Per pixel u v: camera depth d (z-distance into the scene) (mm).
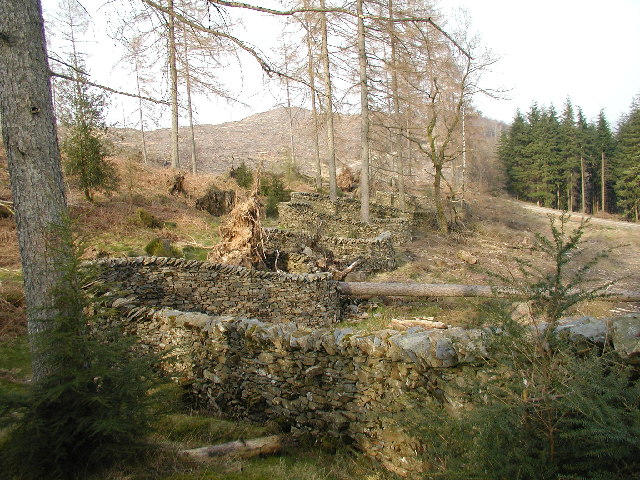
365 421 4809
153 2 4832
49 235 4312
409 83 18906
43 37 4469
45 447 3633
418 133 23219
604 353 3777
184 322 6316
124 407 3826
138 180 19438
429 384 4355
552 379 3248
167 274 9391
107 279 8461
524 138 48438
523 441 3219
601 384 3246
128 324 6719
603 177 43969
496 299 4008
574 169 46281
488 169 43688
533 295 3541
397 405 4539
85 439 3795
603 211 43344
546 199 44344
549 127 45219
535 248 3736
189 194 19719
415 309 11555
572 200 45281
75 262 3881
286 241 13148
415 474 3869
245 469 4180
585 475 3070
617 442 3012
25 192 4297
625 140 41188
